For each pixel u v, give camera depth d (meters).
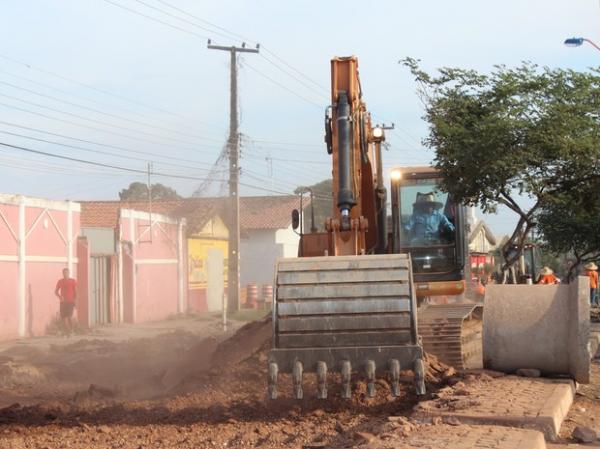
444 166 18.11
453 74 19.61
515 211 21.05
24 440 8.90
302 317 9.15
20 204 28.03
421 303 17.80
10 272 27.36
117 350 20.55
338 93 12.21
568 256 49.62
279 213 62.59
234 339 13.23
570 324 11.18
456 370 12.06
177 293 41.62
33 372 15.43
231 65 37.97
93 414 10.32
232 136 38.03
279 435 8.78
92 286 34.00
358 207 12.09
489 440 7.25
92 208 45.28
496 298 11.59
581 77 18.95
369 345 9.09
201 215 44.19
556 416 8.61
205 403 10.66
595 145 18.27
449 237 17.58
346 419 9.46
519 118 18.53
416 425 8.23
